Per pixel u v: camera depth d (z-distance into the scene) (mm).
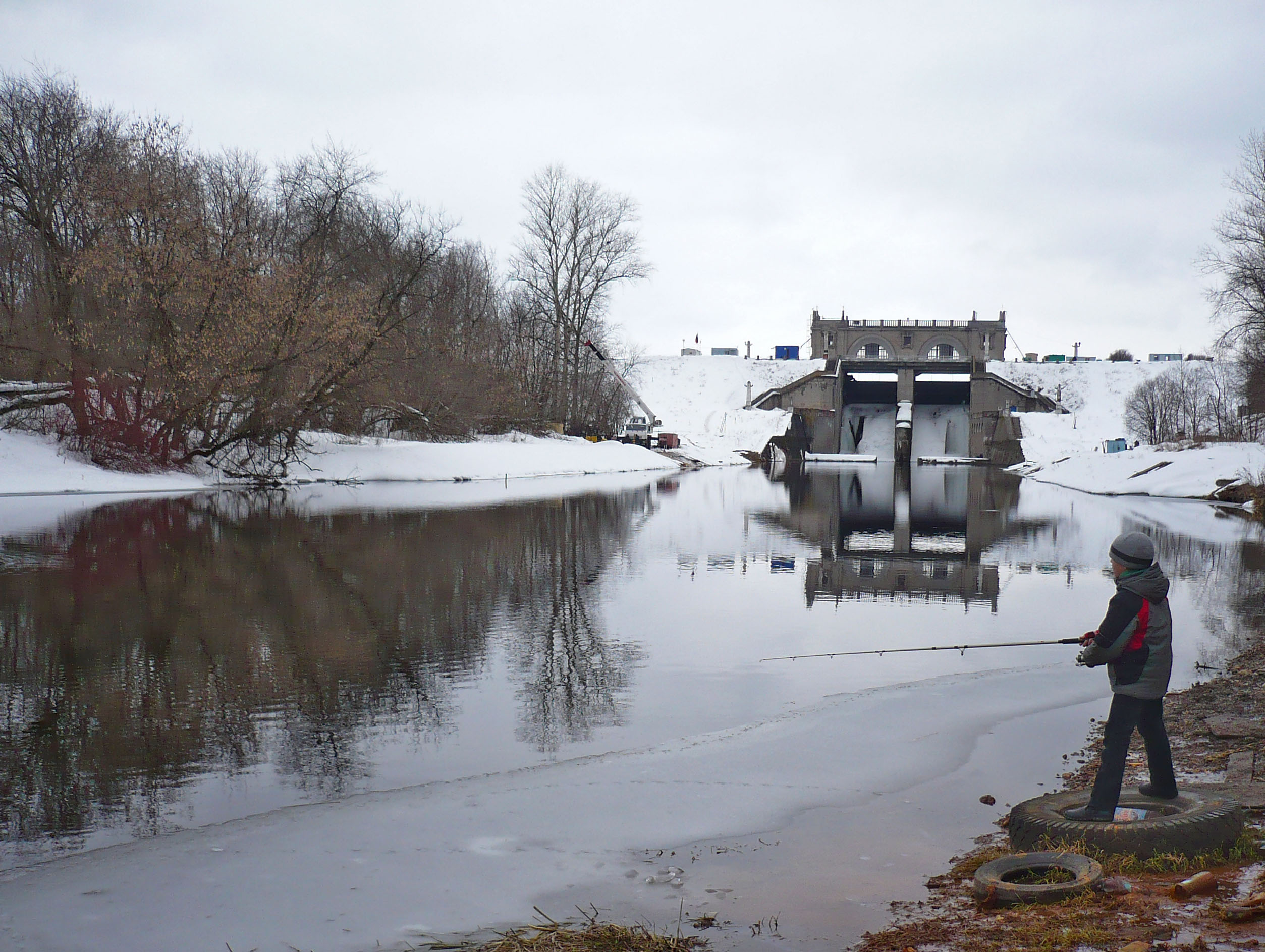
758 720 8273
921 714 8383
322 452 43094
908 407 98875
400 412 46969
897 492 45125
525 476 50906
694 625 12555
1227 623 12766
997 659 10781
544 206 63375
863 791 6449
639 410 96562
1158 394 76188
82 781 6777
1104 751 5246
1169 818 4895
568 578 16422
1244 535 24766
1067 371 110750
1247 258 40312
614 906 4656
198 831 5727
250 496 33125
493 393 55719
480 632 11906
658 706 8742
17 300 36062
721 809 6090
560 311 63812
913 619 13234
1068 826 4934
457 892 4844
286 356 34188
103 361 32219
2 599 13586
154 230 32562
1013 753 7277
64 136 34031
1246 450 42469
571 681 9641
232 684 9375
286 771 6973
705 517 29703
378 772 6965
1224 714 7824
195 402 33688
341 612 12953
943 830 5715
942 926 4246
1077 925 3977
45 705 8609
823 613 13555
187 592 14273
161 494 33156
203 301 32750
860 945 4141
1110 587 16328
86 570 16188
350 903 4715
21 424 34875
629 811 6035
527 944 4172
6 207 33125
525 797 6293
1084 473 51875
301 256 37469
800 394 103562
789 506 35156
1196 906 4102
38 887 4934
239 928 4449
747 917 4492
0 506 27844
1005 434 88062
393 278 40469
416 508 29594
